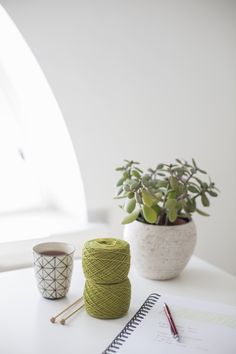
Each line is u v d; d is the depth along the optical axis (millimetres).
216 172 1811
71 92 1424
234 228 1922
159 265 1036
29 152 1741
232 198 1880
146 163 1641
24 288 1019
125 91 1513
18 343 777
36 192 1778
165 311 888
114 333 821
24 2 1248
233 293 1013
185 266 1081
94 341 791
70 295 981
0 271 1309
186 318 867
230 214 1892
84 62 1408
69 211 1708
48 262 920
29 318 870
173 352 748
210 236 1861
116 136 1553
